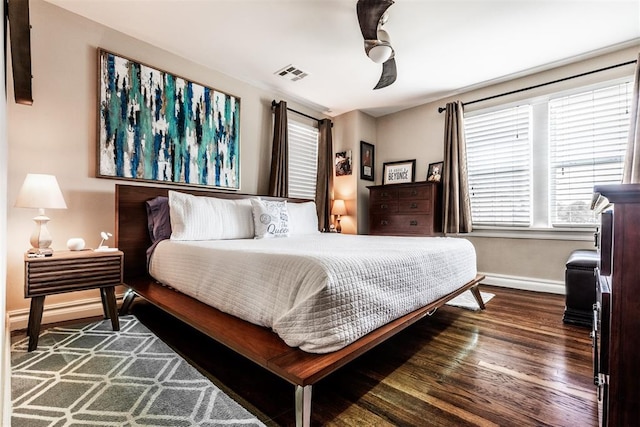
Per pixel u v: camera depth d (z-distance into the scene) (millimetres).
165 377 1418
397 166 4520
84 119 2379
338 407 1237
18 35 1396
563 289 3105
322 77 3455
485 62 3088
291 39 2699
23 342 1816
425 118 4234
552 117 3234
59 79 2266
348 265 1307
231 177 3355
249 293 1496
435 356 1707
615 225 704
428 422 1146
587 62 3012
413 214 3877
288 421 1133
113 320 2004
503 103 3551
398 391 1356
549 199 3252
